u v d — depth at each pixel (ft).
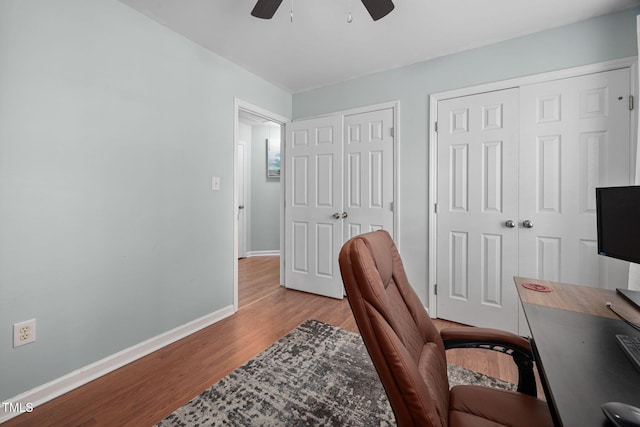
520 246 7.00
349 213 9.61
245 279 12.26
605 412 1.64
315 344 6.68
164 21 6.40
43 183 4.77
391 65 8.48
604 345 2.51
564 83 6.48
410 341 2.64
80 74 5.18
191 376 5.47
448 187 7.90
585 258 6.33
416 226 8.40
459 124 7.70
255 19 6.34
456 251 7.82
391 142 8.77
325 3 5.78
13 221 4.48
